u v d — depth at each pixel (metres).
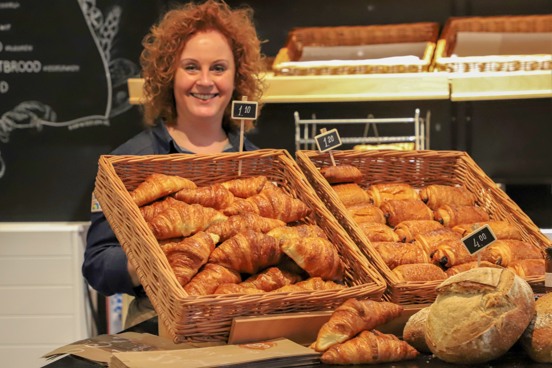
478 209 2.15
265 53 4.04
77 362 1.69
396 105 3.96
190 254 1.69
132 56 4.06
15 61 4.08
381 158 2.26
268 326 1.63
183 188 1.90
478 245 1.75
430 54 3.54
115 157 1.94
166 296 1.61
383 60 3.46
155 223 1.76
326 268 1.76
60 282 3.58
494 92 3.37
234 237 1.73
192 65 2.51
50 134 4.11
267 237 1.73
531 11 3.90
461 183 2.31
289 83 3.42
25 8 4.05
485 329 1.49
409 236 2.01
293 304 1.66
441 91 3.38
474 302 1.52
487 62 3.39
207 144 2.63
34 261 3.58
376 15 3.98
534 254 1.97
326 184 2.04
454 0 3.94
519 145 3.96
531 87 3.35
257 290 1.68
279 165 2.12
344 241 1.85
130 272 2.23
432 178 2.33
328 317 1.67
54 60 4.07
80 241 3.62
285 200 1.92
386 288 1.80
